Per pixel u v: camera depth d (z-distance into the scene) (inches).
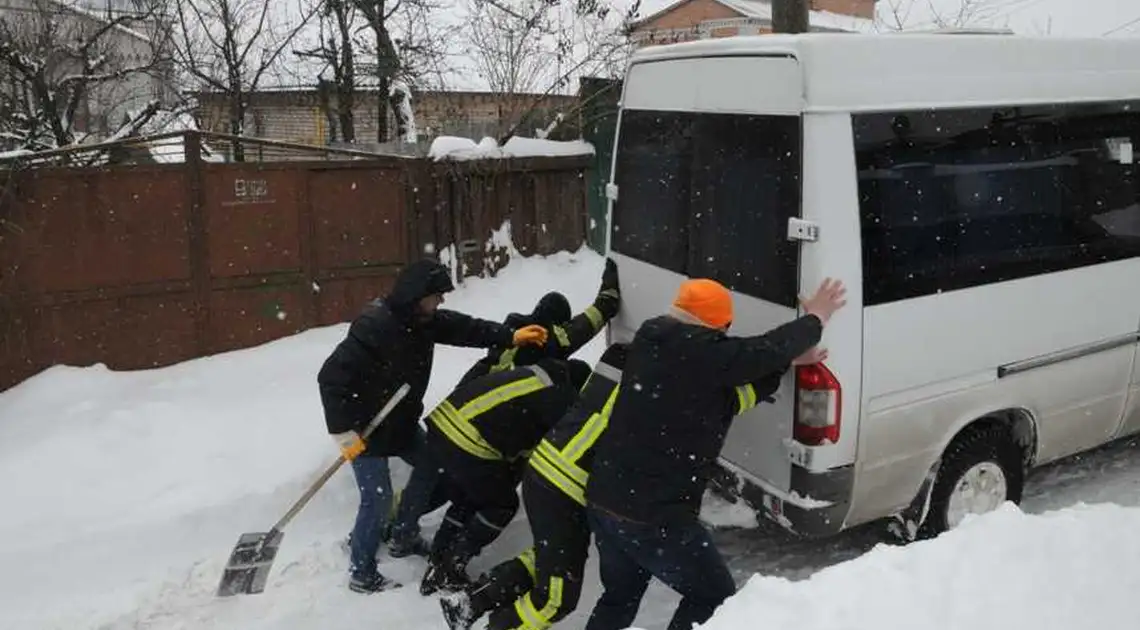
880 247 145.1
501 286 310.3
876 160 143.9
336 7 394.6
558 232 331.9
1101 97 173.0
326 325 279.7
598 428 142.2
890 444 151.6
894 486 154.9
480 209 307.6
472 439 160.7
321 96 418.0
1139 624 106.3
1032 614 107.7
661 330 134.0
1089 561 117.7
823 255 139.5
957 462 164.9
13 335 234.2
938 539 125.1
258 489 194.7
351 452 161.2
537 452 145.0
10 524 180.9
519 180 318.7
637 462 131.7
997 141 158.2
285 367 255.4
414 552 181.3
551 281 318.3
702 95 162.9
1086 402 180.1
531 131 384.8
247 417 225.9
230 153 364.8
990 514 130.8
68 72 389.7
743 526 174.1
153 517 184.7
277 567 175.6
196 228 254.1
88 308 243.4
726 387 132.3
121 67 403.2
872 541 183.5
